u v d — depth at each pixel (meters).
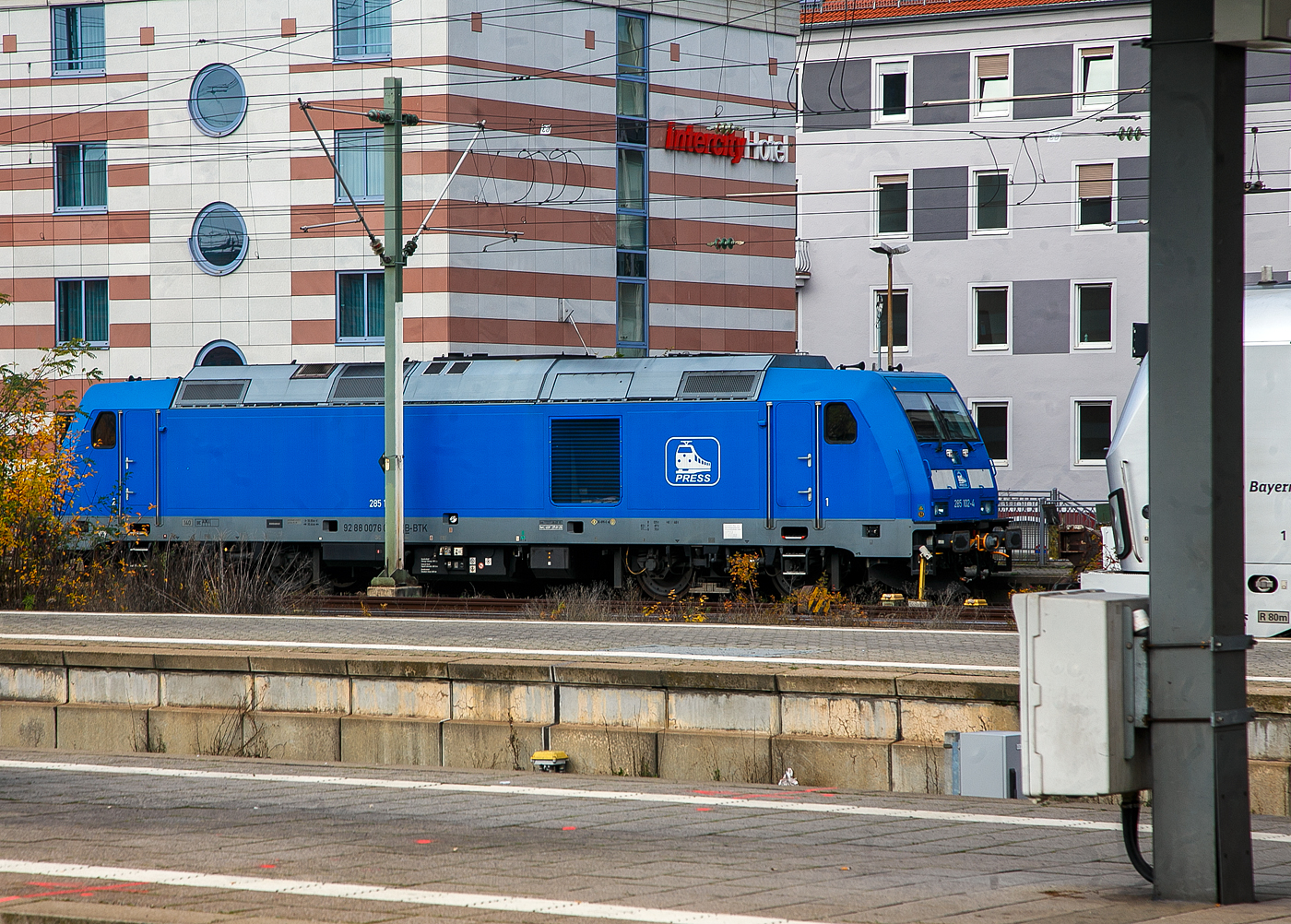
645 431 30.75
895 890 8.43
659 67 47.94
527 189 45.06
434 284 43.53
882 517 28.97
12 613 21.83
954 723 12.47
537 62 45.16
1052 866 9.20
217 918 7.71
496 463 32.00
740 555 30.27
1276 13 7.66
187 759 13.78
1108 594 8.20
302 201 45.00
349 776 12.81
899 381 29.83
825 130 59.16
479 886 8.52
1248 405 18.02
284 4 44.91
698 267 48.97
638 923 7.64
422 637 17.45
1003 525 31.09
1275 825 10.72
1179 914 7.59
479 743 13.82
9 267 47.44
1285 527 17.84
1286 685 12.21
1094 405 56.69
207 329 45.97
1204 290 7.80
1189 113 7.82
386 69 44.06
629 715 13.55
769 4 49.88
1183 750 7.89
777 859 9.36
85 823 10.70
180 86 45.91
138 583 25.92
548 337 45.41
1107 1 55.34
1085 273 56.38
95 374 27.44
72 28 46.91
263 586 26.69
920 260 58.38
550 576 31.89
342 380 33.31
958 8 57.34
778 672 13.09
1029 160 56.78
